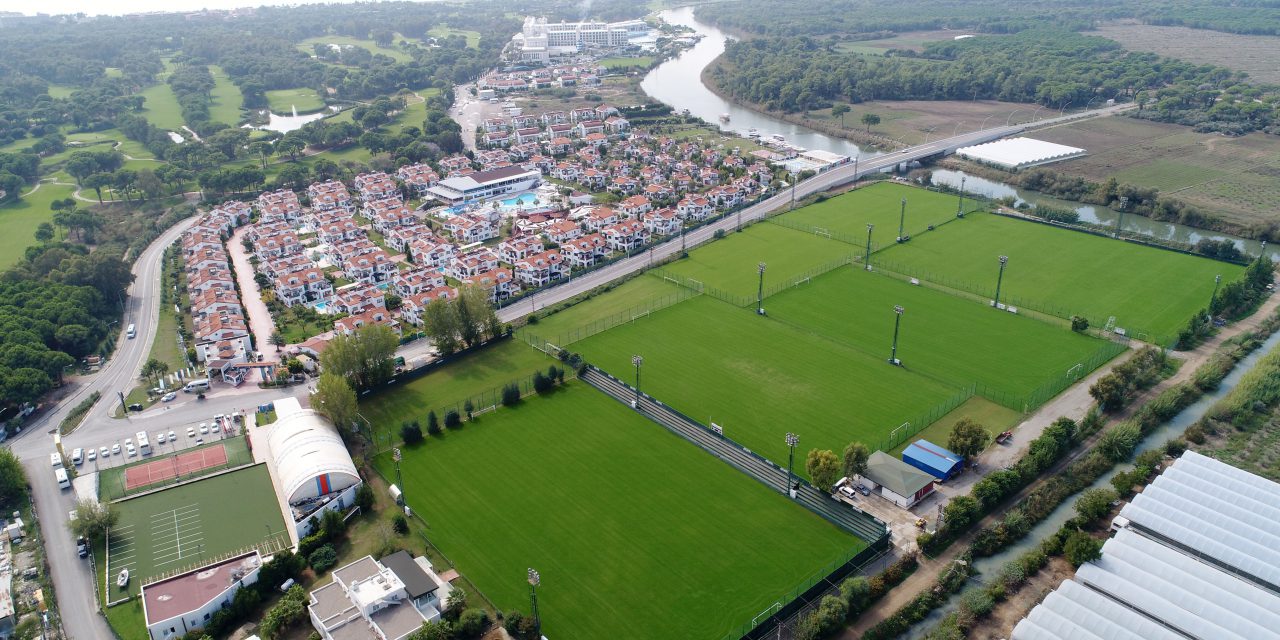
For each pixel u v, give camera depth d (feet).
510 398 590.96
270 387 636.48
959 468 504.84
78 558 453.58
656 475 508.94
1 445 565.12
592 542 450.30
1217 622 377.91
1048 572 424.87
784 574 423.23
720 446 532.32
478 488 500.33
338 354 600.39
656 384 611.06
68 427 586.04
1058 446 509.76
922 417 557.33
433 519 472.44
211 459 540.52
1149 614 387.14
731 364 639.35
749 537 452.35
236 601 407.23
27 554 456.86
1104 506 456.86
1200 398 586.04
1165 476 474.49
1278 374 581.12
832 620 380.17
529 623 385.09
